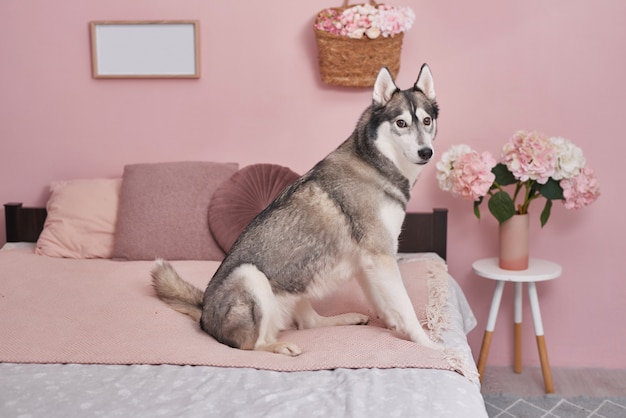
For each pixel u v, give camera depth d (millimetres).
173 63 3385
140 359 1904
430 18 3256
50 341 2033
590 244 3357
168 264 2379
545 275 3016
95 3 3371
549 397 3098
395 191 2145
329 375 1807
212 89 3395
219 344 2031
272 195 3018
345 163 2174
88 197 3240
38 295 2467
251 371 1833
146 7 3355
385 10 3045
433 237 3268
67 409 1591
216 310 2057
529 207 3369
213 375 1803
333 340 2037
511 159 3010
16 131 3502
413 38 3275
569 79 3250
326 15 3133
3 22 3410
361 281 2193
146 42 3375
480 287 3451
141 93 3428
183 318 2236
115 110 3451
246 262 2088
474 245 3418
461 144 3223
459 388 1716
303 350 2004
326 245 2105
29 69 3445
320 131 3381
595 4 3186
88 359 1909
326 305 2490
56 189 3363
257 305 2025
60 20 3396
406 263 2936
